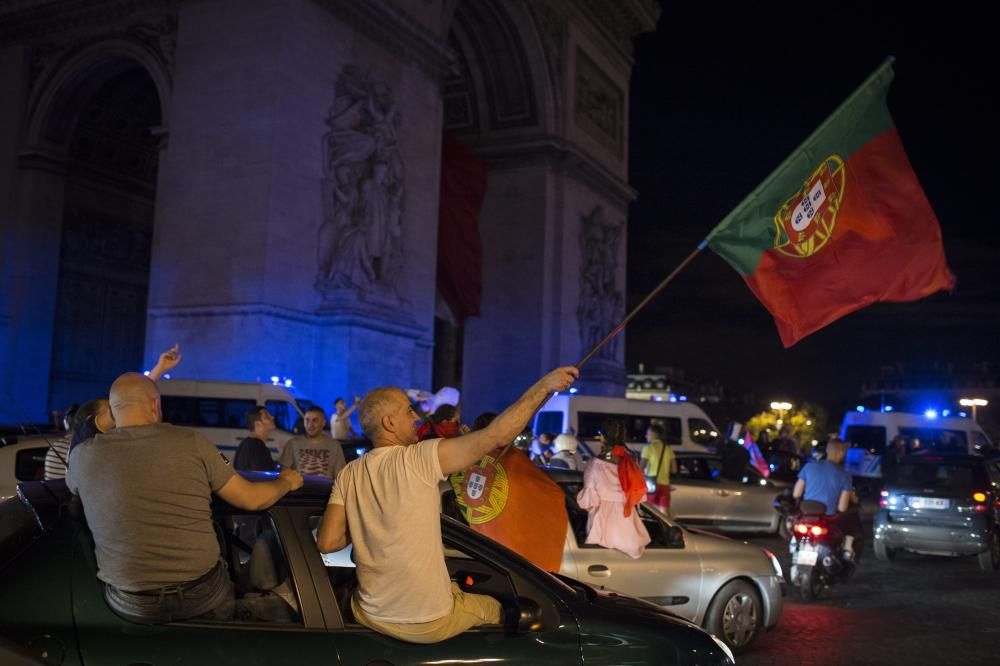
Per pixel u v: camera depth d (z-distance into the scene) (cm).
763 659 980
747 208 672
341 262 2684
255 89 2553
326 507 480
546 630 505
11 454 1316
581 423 2739
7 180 3125
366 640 459
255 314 2448
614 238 4409
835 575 1373
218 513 477
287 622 458
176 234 2612
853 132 686
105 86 3164
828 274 682
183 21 2712
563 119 4056
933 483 1770
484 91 4100
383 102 2859
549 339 3962
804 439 10625
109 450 446
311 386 2608
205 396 2200
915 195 685
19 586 422
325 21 2702
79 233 3288
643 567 942
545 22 3966
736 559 1005
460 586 561
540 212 3981
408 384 2878
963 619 1234
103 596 429
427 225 3094
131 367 3522
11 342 3056
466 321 4056
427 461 466
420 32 3064
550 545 802
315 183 2644
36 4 3042
